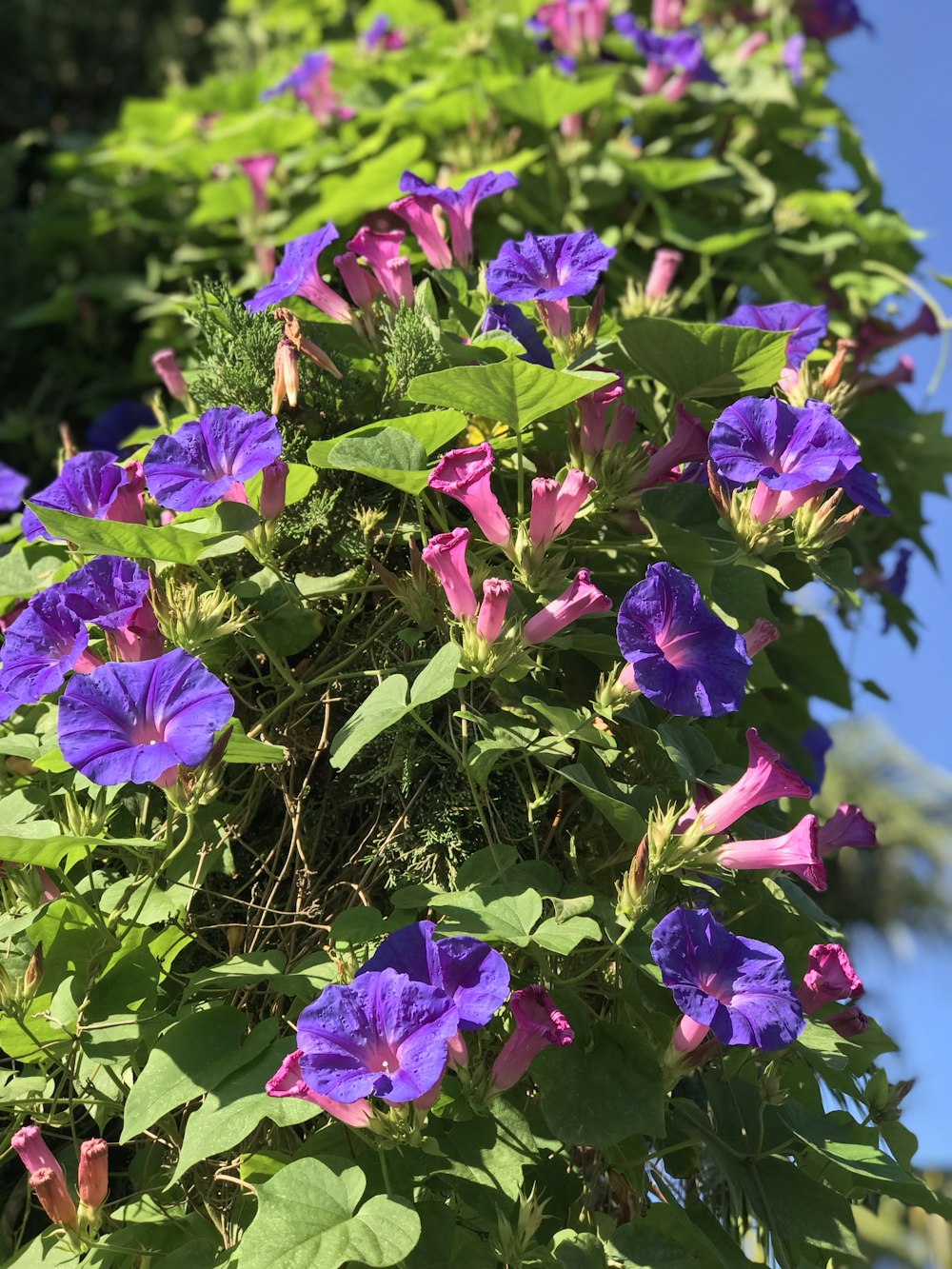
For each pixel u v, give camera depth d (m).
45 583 0.97
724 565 0.90
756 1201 0.82
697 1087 0.99
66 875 0.88
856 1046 0.89
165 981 0.90
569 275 0.88
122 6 2.66
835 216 1.30
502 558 0.91
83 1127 0.92
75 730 0.74
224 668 0.92
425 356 0.91
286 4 1.89
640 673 0.77
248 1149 0.85
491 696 0.88
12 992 0.80
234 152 1.45
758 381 0.92
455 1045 0.75
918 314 1.26
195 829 0.88
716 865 0.80
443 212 1.00
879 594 1.29
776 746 1.12
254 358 0.94
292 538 0.93
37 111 2.54
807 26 1.58
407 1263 0.75
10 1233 0.90
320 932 0.88
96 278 1.60
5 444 1.59
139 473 0.88
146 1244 0.81
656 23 1.48
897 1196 0.84
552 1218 0.82
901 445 1.28
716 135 1.39
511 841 0.87
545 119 1.27
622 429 0.88
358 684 0.92
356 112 1.38
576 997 0.82
